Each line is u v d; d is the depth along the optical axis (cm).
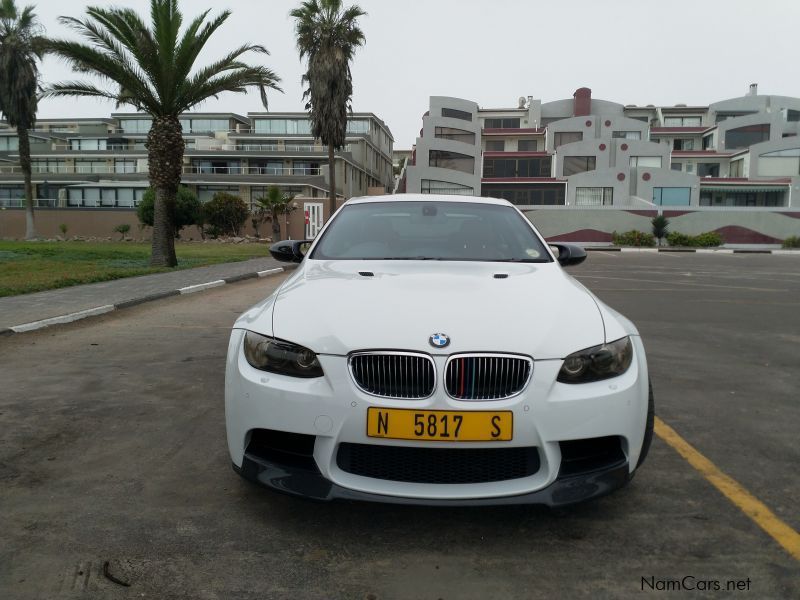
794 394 455
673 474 307
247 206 3747
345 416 228
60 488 285
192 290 1042
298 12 2512
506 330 238
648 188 4078
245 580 214
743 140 4853
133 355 559
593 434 231
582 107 5238
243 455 246
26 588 208
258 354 247
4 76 3066
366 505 271
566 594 207
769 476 306
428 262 336
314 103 2539
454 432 224
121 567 221
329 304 262
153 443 343
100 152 5044
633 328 277
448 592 208
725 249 3125
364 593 207
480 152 4544
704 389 467
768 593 209
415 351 228
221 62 1513
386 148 6475
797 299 1028
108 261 1653
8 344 605
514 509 268
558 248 392
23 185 4441
